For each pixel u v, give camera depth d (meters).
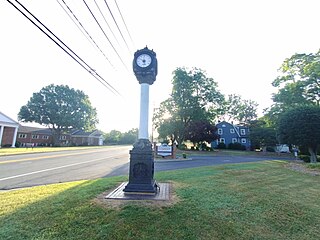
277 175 9.24
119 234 3.35
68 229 3.46
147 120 5.79
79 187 5.87
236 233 3.58
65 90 51.47
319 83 21.62
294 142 15.17
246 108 53.12
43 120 49.56
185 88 34.38
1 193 5.36
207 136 31.91
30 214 3.93
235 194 5.65
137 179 5.34
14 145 34.75
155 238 3.29
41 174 8.94
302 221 4.27
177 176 7.92
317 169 11.30
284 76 24.44
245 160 18.81
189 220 3.86
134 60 6.08
